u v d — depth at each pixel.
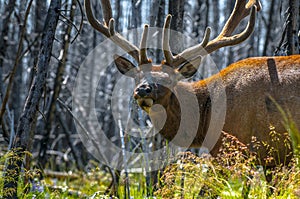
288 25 12.63
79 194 12.98
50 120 17.27
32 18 23.50
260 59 11.01
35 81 10.80
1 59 16.36
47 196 11.19
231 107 10.75
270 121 10.52
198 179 9.59
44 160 17.52
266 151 10.63
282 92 10.53
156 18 14.40
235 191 9.92
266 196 9.30
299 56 10.83
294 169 9.43
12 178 10.12
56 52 20.55
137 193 11.81
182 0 13.18
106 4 12.17
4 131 14.02
